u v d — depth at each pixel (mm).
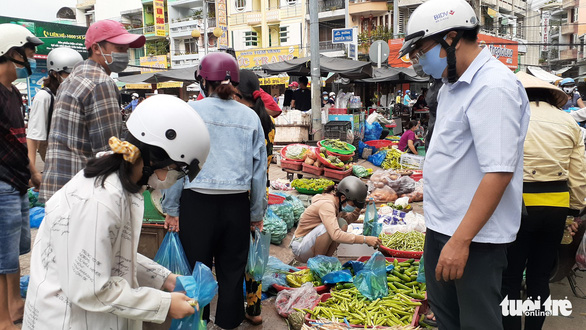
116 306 1589
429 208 2258
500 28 40031
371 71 12805
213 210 2873
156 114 1638
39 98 4242
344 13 34688
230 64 2949
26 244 3443
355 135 12367
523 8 48188
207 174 2846
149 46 43219
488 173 1913
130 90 32281
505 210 2074
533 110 3078
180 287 1916
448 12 2033
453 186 2109
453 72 2076
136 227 1694
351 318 3289
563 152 2955
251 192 3111
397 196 7629
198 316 1883
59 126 2809
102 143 2869
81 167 2859
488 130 1914
